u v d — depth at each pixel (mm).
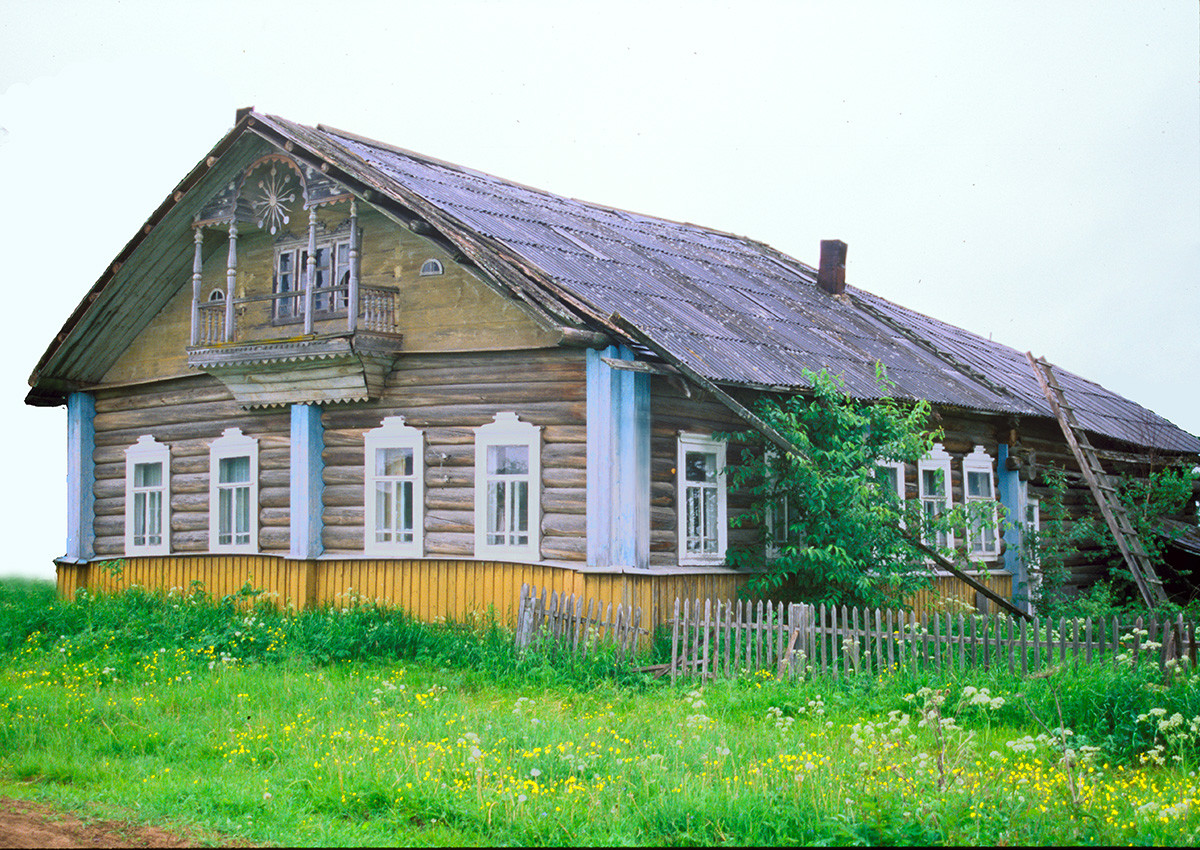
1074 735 9367
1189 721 9211
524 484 14891
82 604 17234
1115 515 18219
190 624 15477
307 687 11648
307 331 16109
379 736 9352
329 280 17109
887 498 14883
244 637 14297
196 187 17281
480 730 9547
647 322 14570
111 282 18500
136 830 7230
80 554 20156
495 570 14977
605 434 13828
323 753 8953
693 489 14727
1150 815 7320
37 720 10258
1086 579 21156
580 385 14406
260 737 9453
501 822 7262
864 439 15016
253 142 17062
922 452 15391
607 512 13742
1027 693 10250
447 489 15531
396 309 16156
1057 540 19484
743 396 15133
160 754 9336
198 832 7176
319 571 16625
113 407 20219
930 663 11570
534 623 13594
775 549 15242
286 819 7469
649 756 8547
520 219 17609
